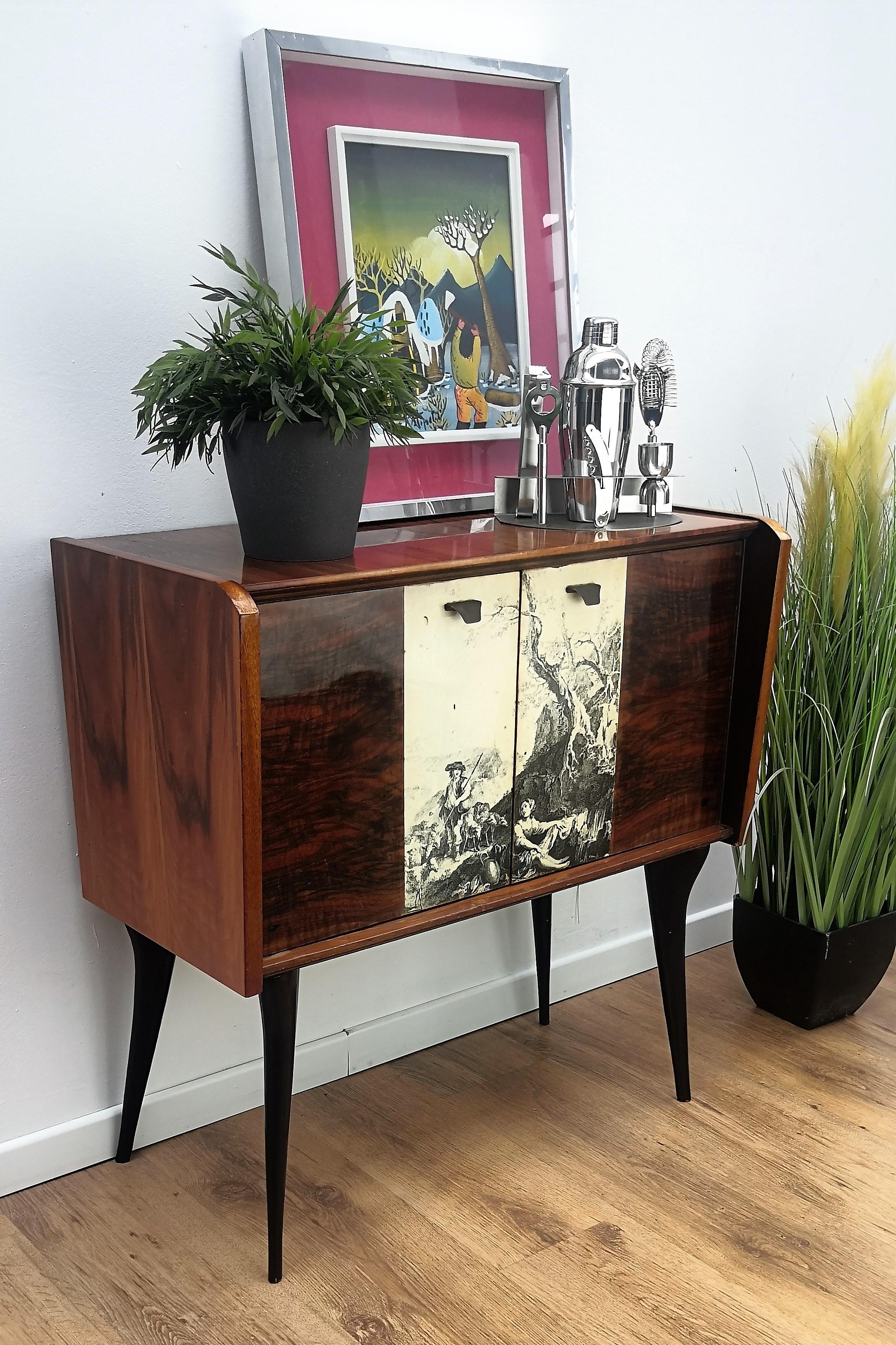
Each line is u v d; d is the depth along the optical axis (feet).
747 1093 6.29
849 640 6.66
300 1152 5.74
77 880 5.39
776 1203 5.41
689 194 7.02
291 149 5.24
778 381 7.80
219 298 4.65
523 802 5.11
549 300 6.31
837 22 7.52
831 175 7.76
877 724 6.45
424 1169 5.62
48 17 4.66
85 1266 4.96
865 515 6.57
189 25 5.02
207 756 4.23
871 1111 6.15
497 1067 6.53
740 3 6.98
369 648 4.42
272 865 4.35
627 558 5.19
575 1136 5.90
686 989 7.48
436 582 4.55
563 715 5.14
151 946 5.22
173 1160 5.67
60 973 5.40
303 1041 6.26
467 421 6.01
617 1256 5.06
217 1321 4.67
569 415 5.54
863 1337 4.65
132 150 4.97
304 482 4.41
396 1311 4.74
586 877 5.38
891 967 7.81
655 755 5.59
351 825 4.55
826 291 7.94
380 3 5.58
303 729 4.31
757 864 7.04
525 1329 4.66
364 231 5.51
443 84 5.75
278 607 4.13
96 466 5.11
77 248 4.90
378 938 4.69
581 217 6.54
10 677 5.04
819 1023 6.97
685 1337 4.63
